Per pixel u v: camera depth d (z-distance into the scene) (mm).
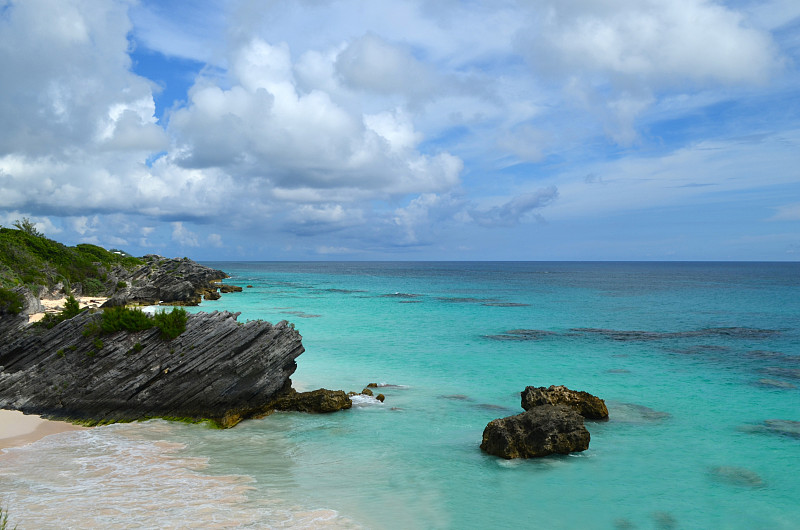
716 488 18578
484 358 42000
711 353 44812
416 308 83375
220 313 28531
